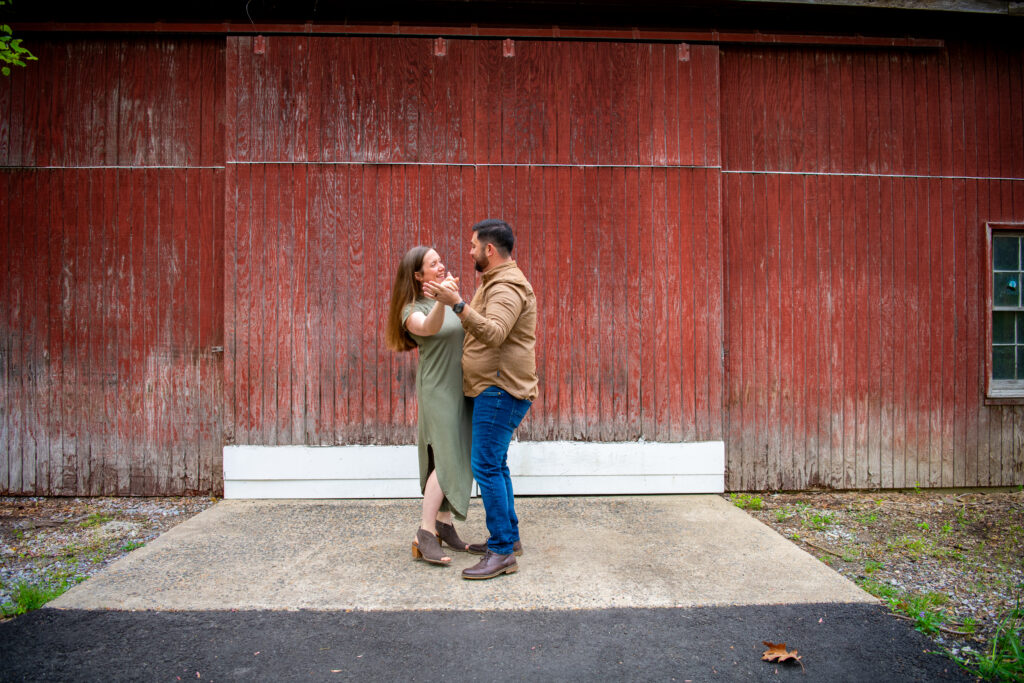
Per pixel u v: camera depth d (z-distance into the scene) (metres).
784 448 4.59
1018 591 2.92
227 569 2.96
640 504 4.12
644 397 4.39
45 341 4.35
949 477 4.69
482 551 3.13
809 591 2.76
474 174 4.37
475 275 4.36
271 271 4.28
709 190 4.46
